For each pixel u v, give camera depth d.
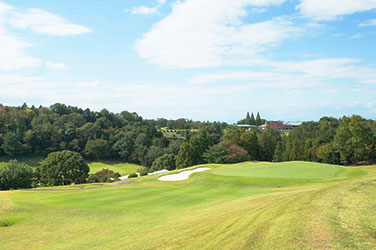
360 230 8.51
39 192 30.52
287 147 90.00
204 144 83.81
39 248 12.47
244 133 88.06
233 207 15.42
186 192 25.77
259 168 39.03
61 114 146.75
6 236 14.59
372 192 12.98
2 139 97.44
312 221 9.59
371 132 64.38
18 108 134.25
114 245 11.53
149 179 38.88
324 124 107.81
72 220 17.16
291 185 25.97
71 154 66.56
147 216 16.72
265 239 8.79
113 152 117.06
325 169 35.59
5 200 23.72
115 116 165.12
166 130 193.25
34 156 102.88
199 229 11.59
